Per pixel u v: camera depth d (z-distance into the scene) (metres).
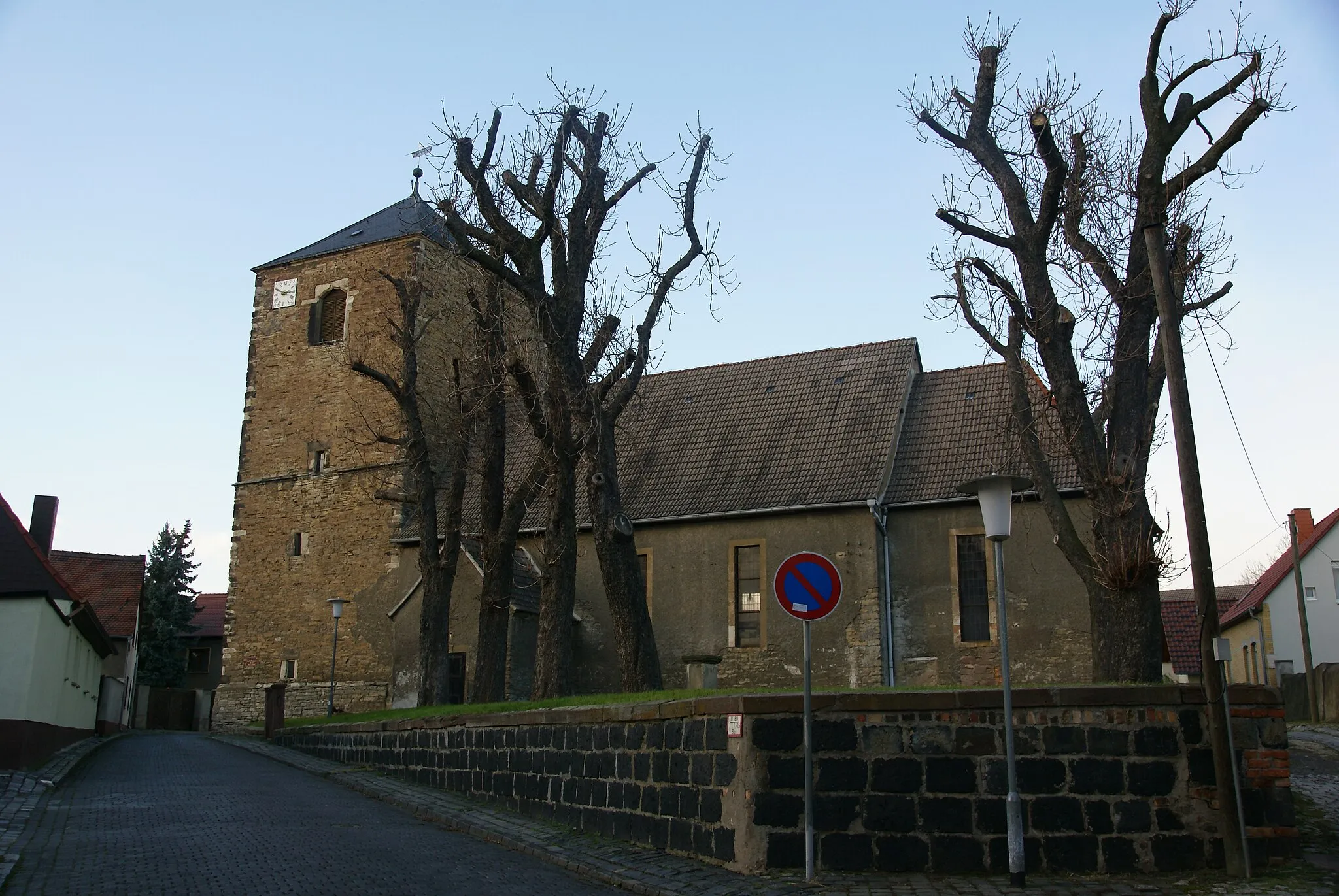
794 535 28.59
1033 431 16.02
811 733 11.27
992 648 26.36
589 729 14.20
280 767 22.92
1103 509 15.00
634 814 12.98
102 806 14.89
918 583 27.48
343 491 37.16
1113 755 11.07
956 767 11.16
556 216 21.56
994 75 16.98
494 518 24.09
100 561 51.91
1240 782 10.94
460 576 31.58
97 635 27.66
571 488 20.56
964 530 27.34
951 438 29.42
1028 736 11.20
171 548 67.62
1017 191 16.28
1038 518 26.66
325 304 39.59
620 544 19.84
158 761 23.77
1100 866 10.86
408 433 27.48
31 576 19.58
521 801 15.71
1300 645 45.38
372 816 15.05
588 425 20.20
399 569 35.16
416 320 37.06
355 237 40.88
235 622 38.16
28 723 18.44
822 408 31.97
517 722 16.14
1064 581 26.09
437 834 13.62
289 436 38.75
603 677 30.22
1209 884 10.25
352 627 35.91
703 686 21.69
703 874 10.96
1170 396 11.55
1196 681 12.03
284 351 39.62
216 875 9.89
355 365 27.22
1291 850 10.85
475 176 20.95
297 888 9.45
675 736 12.41
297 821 13.92
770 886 10.41
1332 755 20.39
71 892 9.02
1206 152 15.27
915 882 10.63
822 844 11.06
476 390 24.14
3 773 17.39
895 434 29.75
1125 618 14.67
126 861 10.48
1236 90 15.28
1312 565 46.09
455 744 18.36
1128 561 14.48
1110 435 15.32
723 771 11.51
